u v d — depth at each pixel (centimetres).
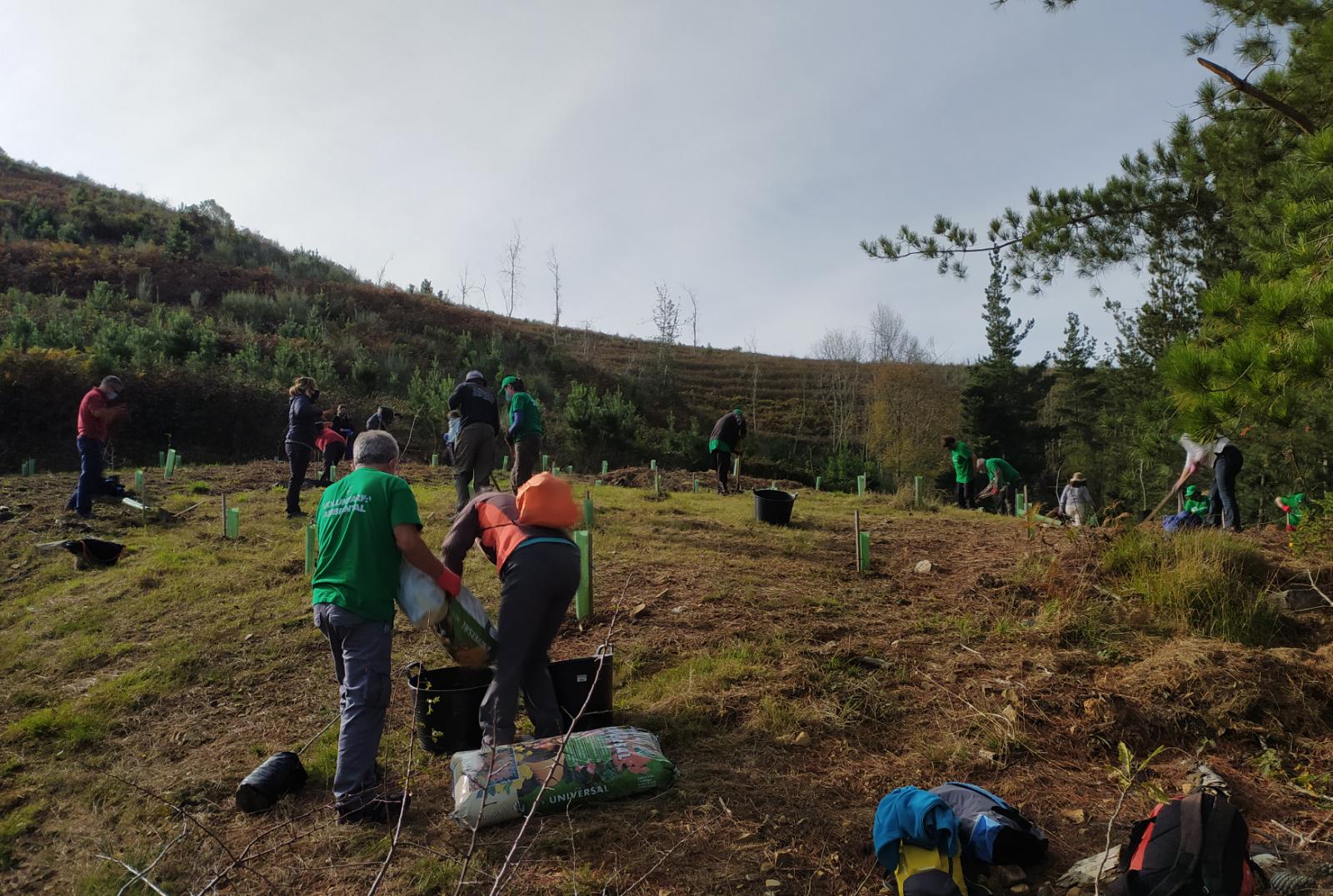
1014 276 1017
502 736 371
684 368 4947
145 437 1947
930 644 526
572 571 391
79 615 684
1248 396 496
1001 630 546
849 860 320
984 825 305
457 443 861
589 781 351
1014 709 423
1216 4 891
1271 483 1622
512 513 400
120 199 4400
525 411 877
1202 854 261
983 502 1944
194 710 495
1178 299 1947
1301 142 673
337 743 437
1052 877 309
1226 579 586
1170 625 552
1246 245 891
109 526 977
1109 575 640
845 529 1009
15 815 389
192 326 2527
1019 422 3794
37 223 3512
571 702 414
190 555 837
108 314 2672
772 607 612
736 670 482
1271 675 442
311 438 1041
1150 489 2155
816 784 370
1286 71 850
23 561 848
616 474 1730
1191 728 412
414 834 343
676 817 346
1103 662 490
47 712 494
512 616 379
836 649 512
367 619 360
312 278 3903
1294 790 367
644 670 508
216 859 337
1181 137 953
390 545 366
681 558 773
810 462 3309
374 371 2644
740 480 1662
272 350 2711
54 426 1842
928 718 428
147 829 369
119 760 439
